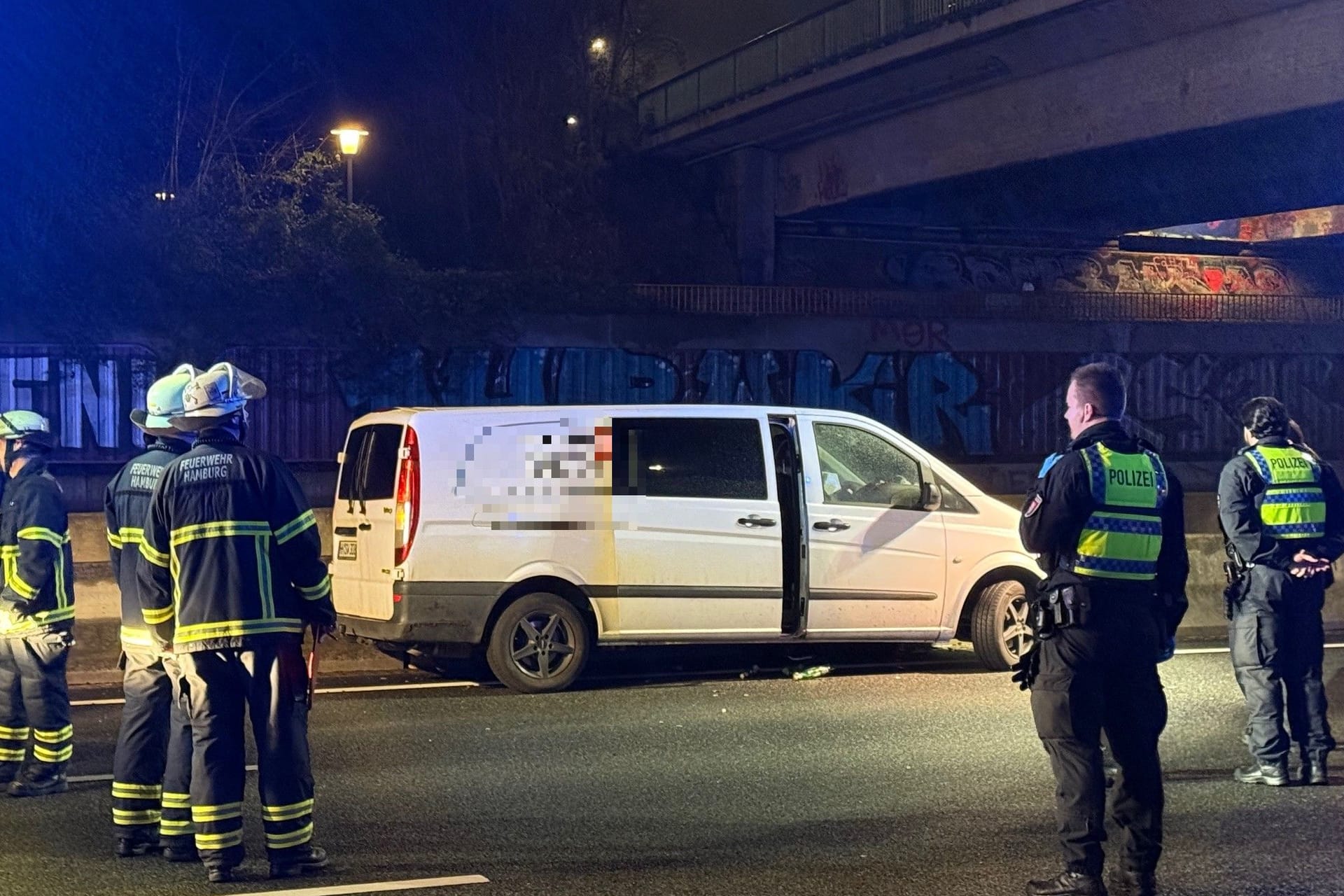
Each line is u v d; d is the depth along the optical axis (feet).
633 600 32.68
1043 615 17.30
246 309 91.56
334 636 36.86
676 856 19.97
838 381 106.73
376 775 24.80
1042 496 17.40
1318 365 116.98
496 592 31.83
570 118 138.51
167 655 18.76
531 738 27.86
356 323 94.22
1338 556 24.07
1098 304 138.00
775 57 130.41
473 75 133.18
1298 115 90.12
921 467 35.12
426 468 31.48
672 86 150.71
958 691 33.12
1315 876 19.08
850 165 140.15
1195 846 20.51
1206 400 114.21
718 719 29.84
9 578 22.61
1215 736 28.22
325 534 43.45
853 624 33.99
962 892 18.39
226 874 18.56
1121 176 123.13
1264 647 24.06
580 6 141.28
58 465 86.84
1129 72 100.73
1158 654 17.60
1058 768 17.30
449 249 130.93
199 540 18.28
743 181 153.07
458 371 97.45
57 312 87.35
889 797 23.36
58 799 23.04
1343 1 83.87
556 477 32.35
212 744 18.48
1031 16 96.32
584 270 129.59
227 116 99.96
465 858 19.84
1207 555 45.78
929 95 120.78
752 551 33.30
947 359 108.99
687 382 103.24
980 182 128.77
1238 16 90.27
